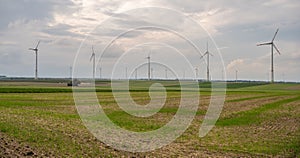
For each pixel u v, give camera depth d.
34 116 29.38
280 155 17.92
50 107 40.62
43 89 80.19
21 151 15.58
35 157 14.81
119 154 16.56
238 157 17.19
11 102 45.88
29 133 19.84
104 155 16.05
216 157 16.94
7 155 14.66
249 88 130.25
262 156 17.61
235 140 21.91
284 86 143.75
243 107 46.72
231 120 32.44
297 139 22.58
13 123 23.39
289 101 59.69
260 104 52.38
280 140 22.14
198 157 16.77
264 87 136.75
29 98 55.69
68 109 38.72
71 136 19.97
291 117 35.88
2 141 17.31
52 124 24.45
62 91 79.38
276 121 32.34
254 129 27.08
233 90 110.81
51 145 17.22
